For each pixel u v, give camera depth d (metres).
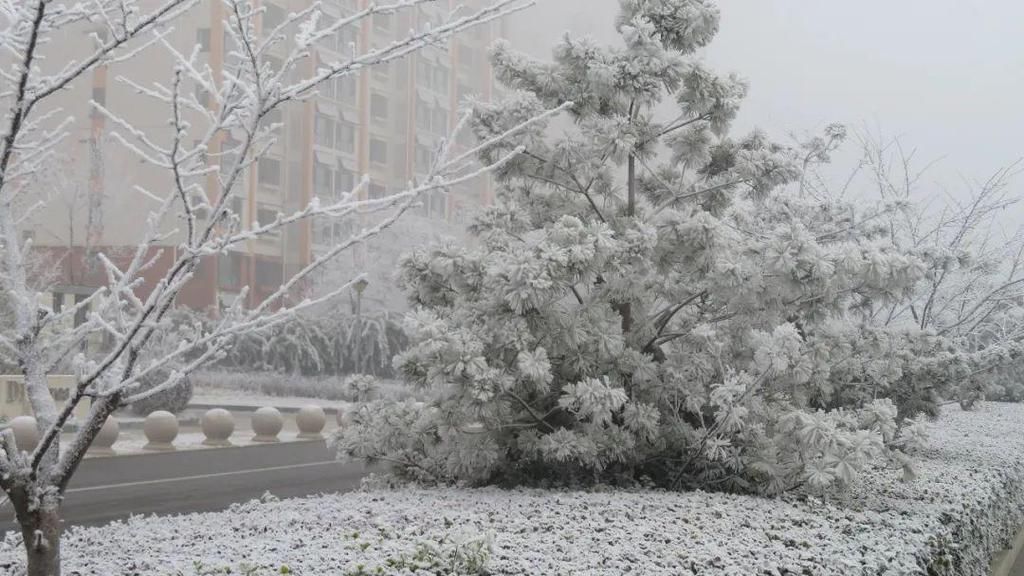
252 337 43.91
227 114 4.54
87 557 5.77
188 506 12.86
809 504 7.89
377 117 62.59
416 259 9.32
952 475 10.91
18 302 4.60
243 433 25.88
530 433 9.13
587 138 9.79
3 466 4.30
